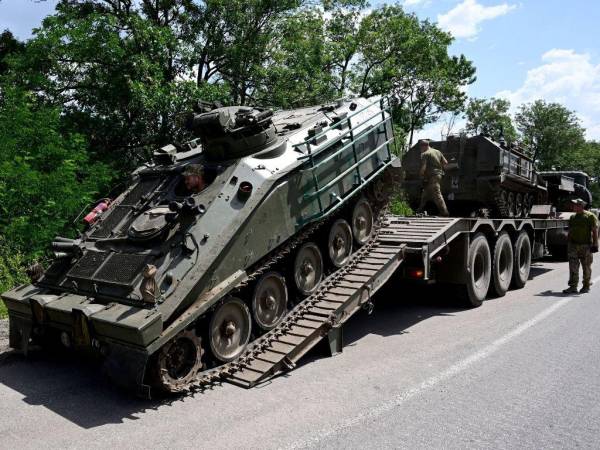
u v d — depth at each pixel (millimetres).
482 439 4395
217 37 16828
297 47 17938
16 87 12734
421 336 7777
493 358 6547
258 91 18391
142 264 5844
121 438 4621
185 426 4848
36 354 7273
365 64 30328
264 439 4496
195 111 7773
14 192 10633
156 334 5148
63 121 14359
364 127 8617
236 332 6324
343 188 7938
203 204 6145
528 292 11156
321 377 6094
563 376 5875
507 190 12656
